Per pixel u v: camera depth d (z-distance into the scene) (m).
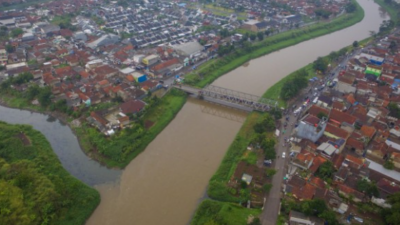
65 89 143.88
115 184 98.25
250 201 89.81
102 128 119.75
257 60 199.12
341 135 112.00
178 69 175.00
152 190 96.19
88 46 195.75
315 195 88.88
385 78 157.50
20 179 88.69
